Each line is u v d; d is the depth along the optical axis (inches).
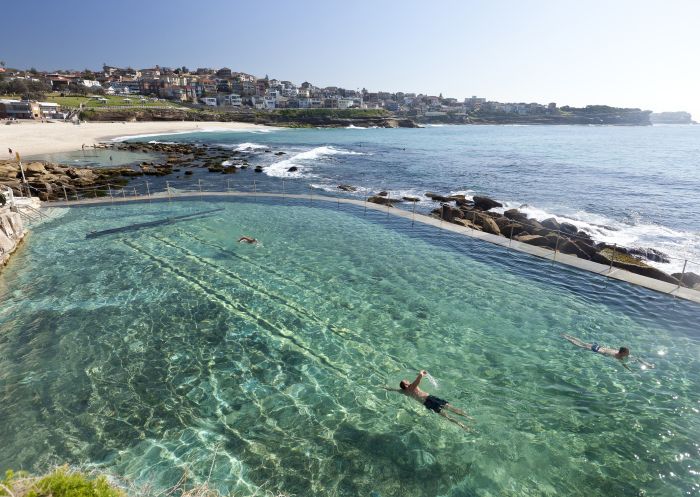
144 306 512.7
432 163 2218.3
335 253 715.4
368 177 1713.8
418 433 315.6
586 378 383.2
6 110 4050.2
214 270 629.6
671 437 310.2
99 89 6683.1
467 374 389.4
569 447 301.9
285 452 295.0
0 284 571.8
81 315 488.4
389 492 264.2
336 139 4003.4
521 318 497.0
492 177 1774.1
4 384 363.9
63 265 640.4
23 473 173.8
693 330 467.5
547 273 635.5
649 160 2566.4
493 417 332.8
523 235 844.0
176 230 829.8
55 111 4648.1
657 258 784.3
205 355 413.4
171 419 325.4
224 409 338.0
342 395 358.3
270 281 594.6
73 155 2370.8
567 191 1487.5
